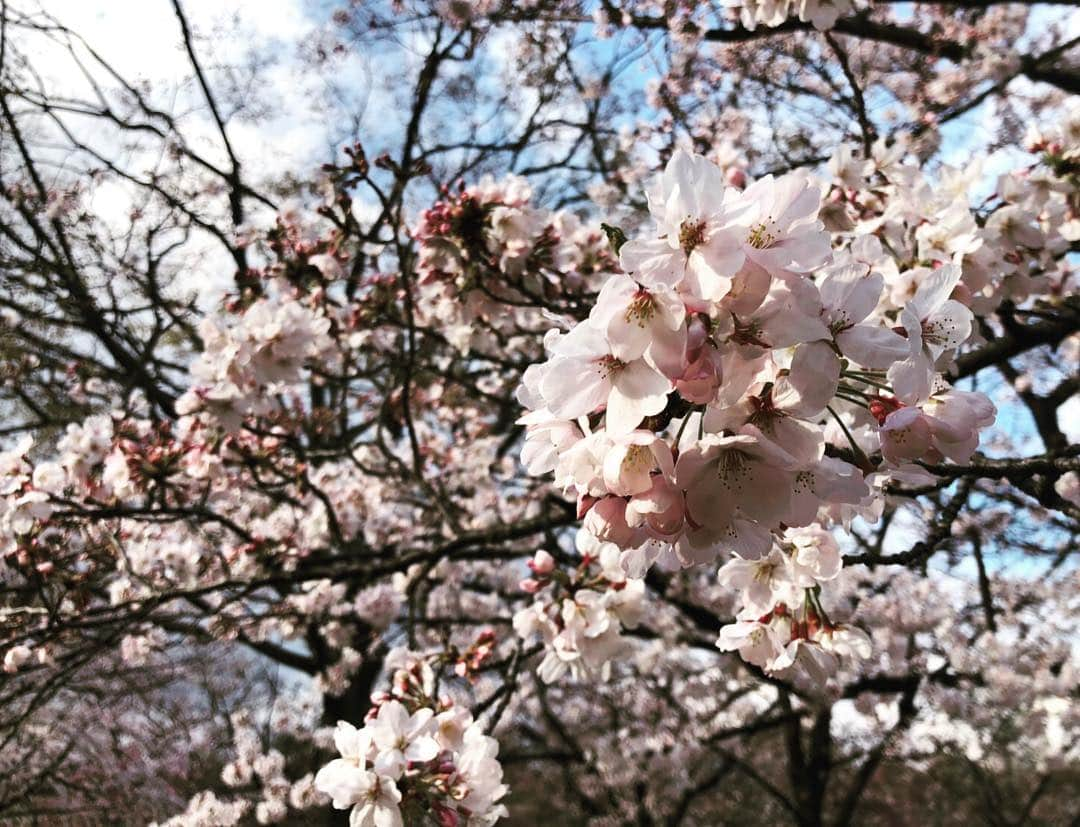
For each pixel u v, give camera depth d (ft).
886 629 22.43
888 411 4.58
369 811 7.33
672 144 19.94
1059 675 21.76
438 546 13.88
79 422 24.79
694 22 16.65
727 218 3.75
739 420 4.02
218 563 18.69
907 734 26.48
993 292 9.48
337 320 16.40
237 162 26.71
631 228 24.34
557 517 13.67
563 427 4.27
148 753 29.76
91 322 24.81
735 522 4.24
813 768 27.35
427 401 23.67
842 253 4.28
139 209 24.89
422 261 12.67
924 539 7.39
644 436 3.81
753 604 7.61
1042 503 6.64
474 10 18.89
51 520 12.94
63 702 25.31
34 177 23.79
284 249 15.76
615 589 9.61
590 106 24.82
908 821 41.01
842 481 4.00
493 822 7.76
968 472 6.56
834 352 3.85
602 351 3.88
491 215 12.07
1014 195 10.45
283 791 19.07
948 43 18.84
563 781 38.04
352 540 22.93
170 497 17.03
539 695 28.73
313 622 22.12
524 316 18.60
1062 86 17.11
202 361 13.05
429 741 7.58
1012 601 23.93
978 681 22.86
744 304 3.73
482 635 11.07
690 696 27.02
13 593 14.23
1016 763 34.60
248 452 14.79
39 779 24.38
